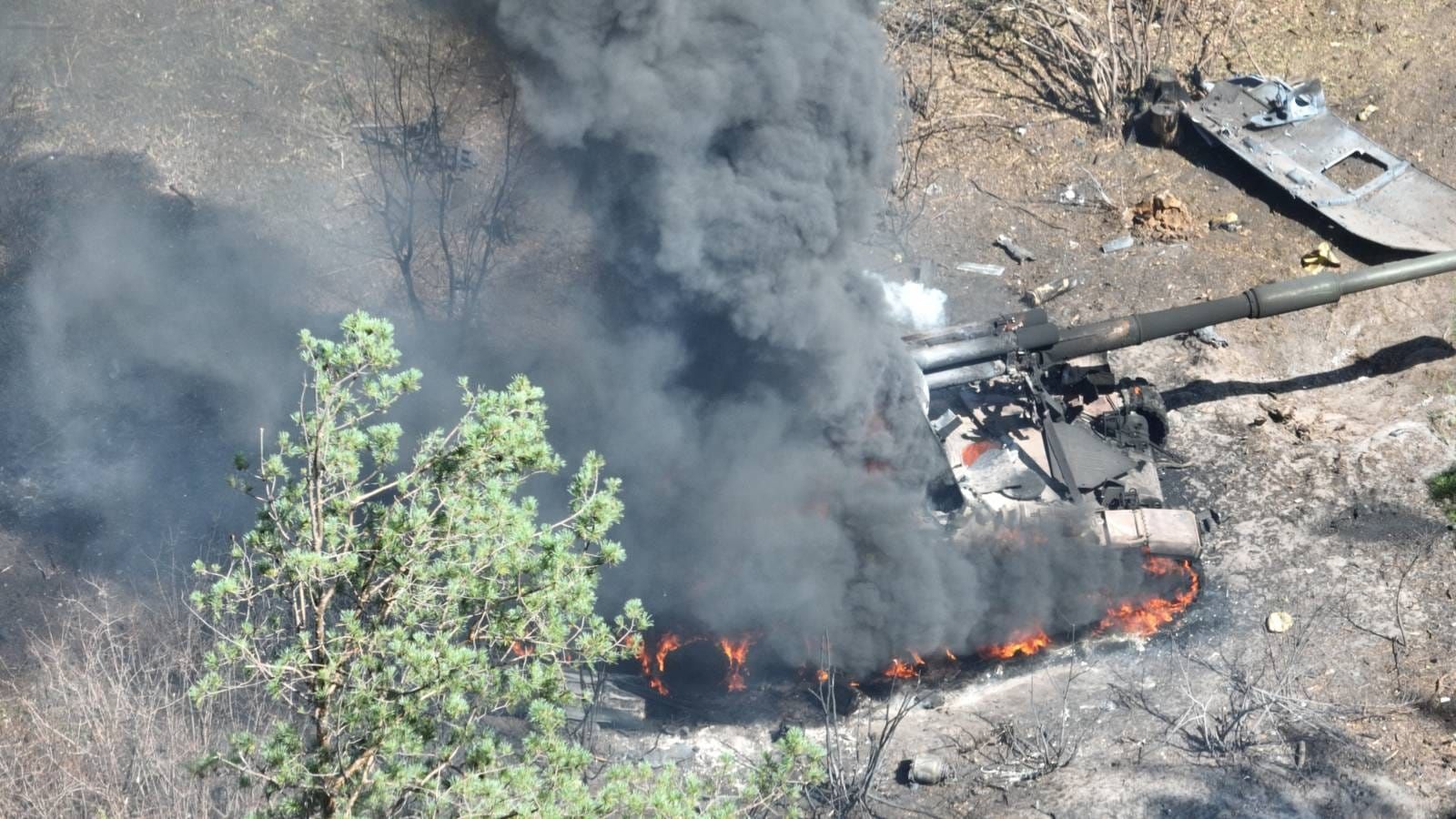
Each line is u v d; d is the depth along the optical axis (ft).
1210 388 135.54
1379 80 166.40
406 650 68.64
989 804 96.63
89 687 97.91
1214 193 157.07
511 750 73.20
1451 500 103.76
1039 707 105.40
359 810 70.38
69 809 92.38
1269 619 110.01
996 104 169.89
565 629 72.59
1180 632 111.04
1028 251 153.38
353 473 71.00
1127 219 155.63
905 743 103.09
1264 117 158.71
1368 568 113.80
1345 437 128.26
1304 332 140.56
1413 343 137.59
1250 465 126.31
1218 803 93.45
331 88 169.37
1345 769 95.20
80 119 168.96
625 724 106.32
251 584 72.43
